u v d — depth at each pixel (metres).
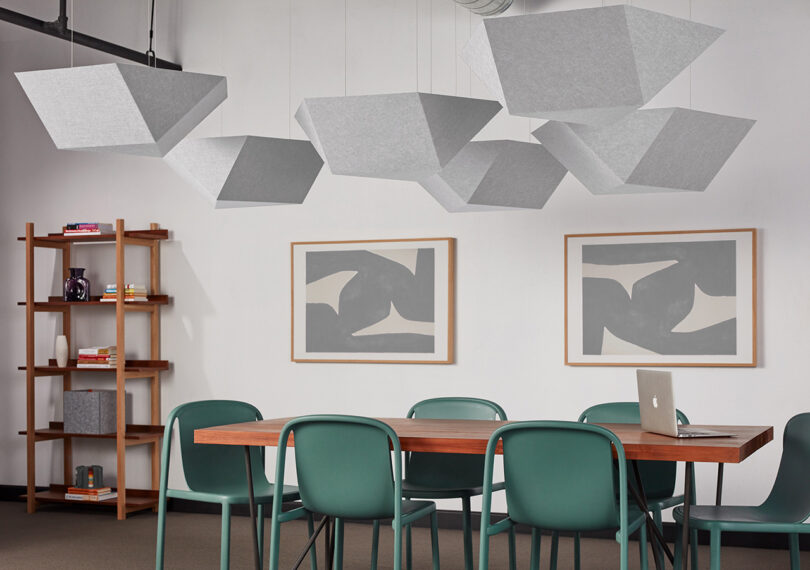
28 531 6.23
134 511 6.83
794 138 5.68
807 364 5.62
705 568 5.09
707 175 3.58
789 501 3.76
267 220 6.78
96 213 7.21
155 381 6.93
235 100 6.88
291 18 6.77
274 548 3.77
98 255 7.22
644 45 2.69
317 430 3.64
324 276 6.61
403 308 6.42
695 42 2.79
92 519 6.62
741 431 3.83
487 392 6.25
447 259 6.32
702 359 5.80
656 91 2.82
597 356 6.01
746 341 5.72
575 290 6.06
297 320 6.66
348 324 6.54
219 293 6.88
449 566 5.26
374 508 3.60
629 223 5.98
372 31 6.57
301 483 3.72
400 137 3.24
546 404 6.13
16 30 7.40
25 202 7.41
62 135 3.21
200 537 6.01
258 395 6.77
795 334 5.65
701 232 5.82
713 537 3.59
